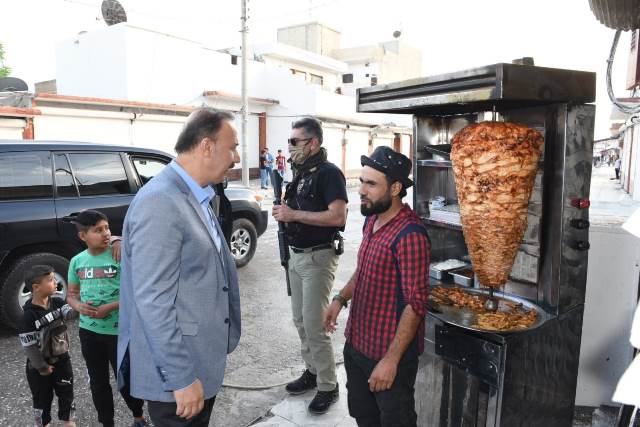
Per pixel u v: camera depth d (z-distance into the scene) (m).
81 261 2.62
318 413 2.91
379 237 1.93
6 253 4.12
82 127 14.30
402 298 1.92
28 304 2.55
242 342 4.13
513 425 1.86
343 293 2.37
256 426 2.81
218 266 1.83
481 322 1.91
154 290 1.60
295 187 3.00
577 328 2.03
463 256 2.55
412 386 1.98
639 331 0.92
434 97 1.76
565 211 1.88
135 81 17.34
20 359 3.81
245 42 16.69
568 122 1.81
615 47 2.27
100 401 2.63
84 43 18.12
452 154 1.86
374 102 2.08
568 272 1.95
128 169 4.96
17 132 12.42
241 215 6.53
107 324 2.54
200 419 1.84
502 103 1.92
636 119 2.52
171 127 17.09
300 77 21.97
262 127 22.62
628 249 2.70
